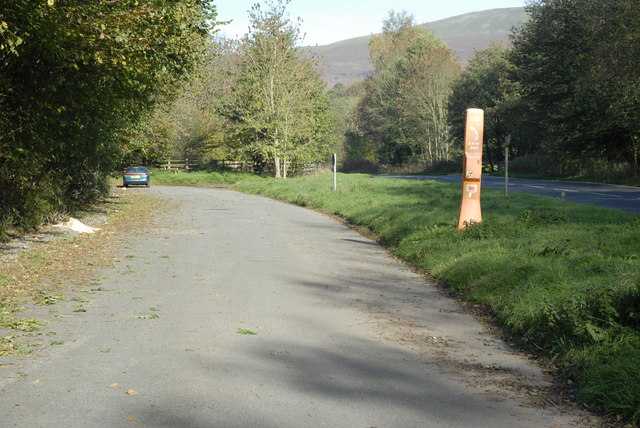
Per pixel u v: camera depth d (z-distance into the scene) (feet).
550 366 19.62
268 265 39.06
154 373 18.10
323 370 18.71
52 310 26.14
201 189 153.99
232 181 196.54
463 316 26.55
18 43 34.09
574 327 20.57
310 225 64.80
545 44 156.56
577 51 149.38
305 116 194.90
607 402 15.67
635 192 98.84
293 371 18.54
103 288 31.30
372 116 320.09
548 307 22.31
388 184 120.78
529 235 42.24
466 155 48.37
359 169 314.55
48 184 59.00
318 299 29.35
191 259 41.24
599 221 50.57
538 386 17.78
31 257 40.16
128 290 30.83
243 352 20.42
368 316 26.16
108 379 17.52
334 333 23.22
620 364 16.96
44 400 15.83
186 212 80.94
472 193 48.60
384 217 60.18
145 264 39.04
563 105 150.00
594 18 127.54
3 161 48.98
